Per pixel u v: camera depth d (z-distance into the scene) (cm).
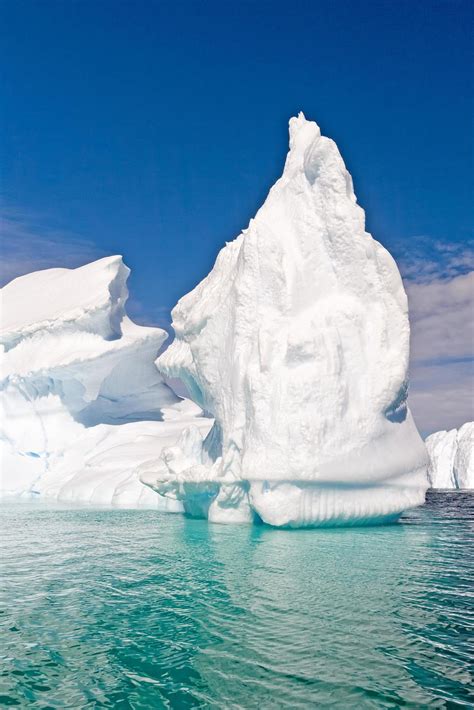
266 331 1437
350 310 1452
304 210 1560
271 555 1045
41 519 1745
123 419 3481
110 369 3291
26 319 3572
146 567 966
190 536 1288
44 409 3291
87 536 1361
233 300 1535
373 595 762
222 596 764
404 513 2102
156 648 579
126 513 1905
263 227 1551
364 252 1484
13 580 886
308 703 462
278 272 1494
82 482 2548
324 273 1511
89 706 462
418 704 460
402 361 1424
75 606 731
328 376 1360
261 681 502
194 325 1641
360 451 1340
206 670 525
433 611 688
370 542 1192
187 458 1666
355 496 1356
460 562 988
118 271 3700
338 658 548
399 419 1468
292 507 1301
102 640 604
